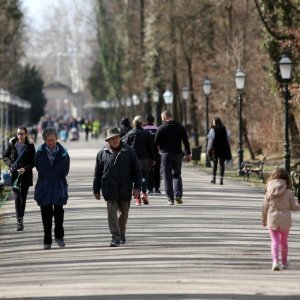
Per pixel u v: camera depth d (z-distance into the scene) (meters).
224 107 122.00
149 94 172.62
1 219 46.22
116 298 24.89
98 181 35.59
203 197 57.09
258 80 116.00
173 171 51.94
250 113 115.56
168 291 25.92
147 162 50.97
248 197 57.94
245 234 38.91
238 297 25.17
